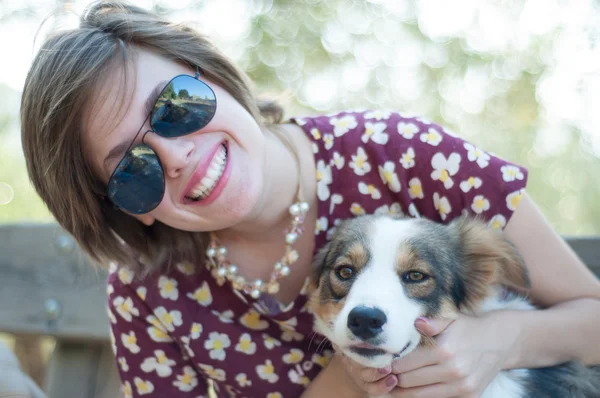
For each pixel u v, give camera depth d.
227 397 0.86
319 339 0.80
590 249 0.87
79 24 0.75
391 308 0.70
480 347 0.72
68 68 0.71
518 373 0.77
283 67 2.44
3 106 2.39
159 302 0.80
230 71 0.78
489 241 0.78
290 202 0.79
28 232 1.02
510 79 2.45
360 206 0.80
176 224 0.75
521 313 0.76
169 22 0.77
